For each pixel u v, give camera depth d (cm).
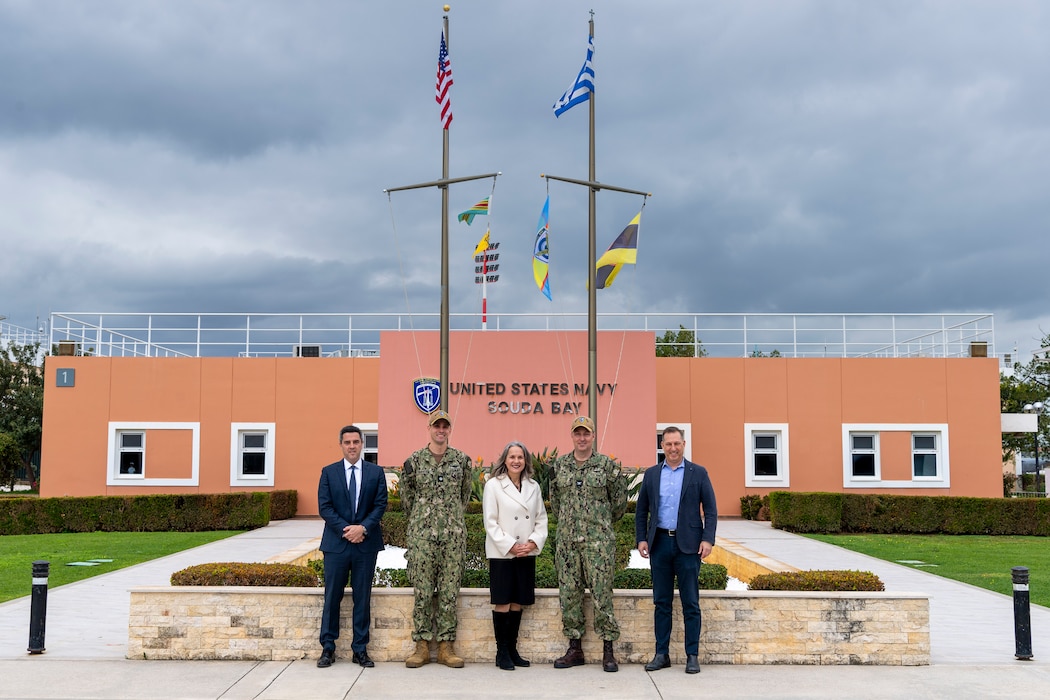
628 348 2277
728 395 2562
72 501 2264
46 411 2559
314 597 873
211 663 854
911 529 2319
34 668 831
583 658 859
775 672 834
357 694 754
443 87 1773
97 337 2622
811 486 2539
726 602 869
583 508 845
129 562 1628
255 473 2583
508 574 836
